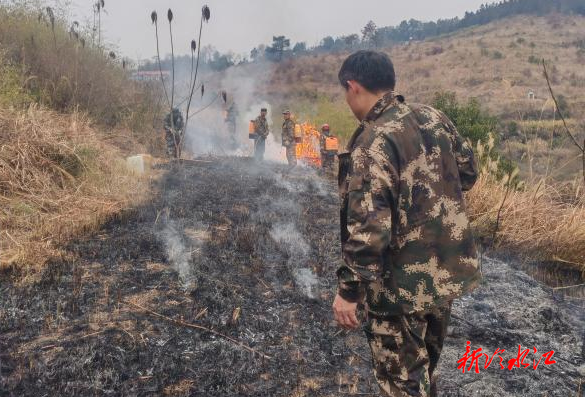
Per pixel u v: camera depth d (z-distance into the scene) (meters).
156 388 2.53
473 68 64.88
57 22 9.55
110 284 3.61
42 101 7.75
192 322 3.18
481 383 2.78
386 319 1.97
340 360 2.93
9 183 5.04
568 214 5.28
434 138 1.95
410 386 1.96
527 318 3.61
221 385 2.60
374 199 1.75
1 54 7.79
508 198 5.72
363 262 1.74
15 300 3.25
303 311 3.47
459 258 1.92
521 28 89.44
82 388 2.47
